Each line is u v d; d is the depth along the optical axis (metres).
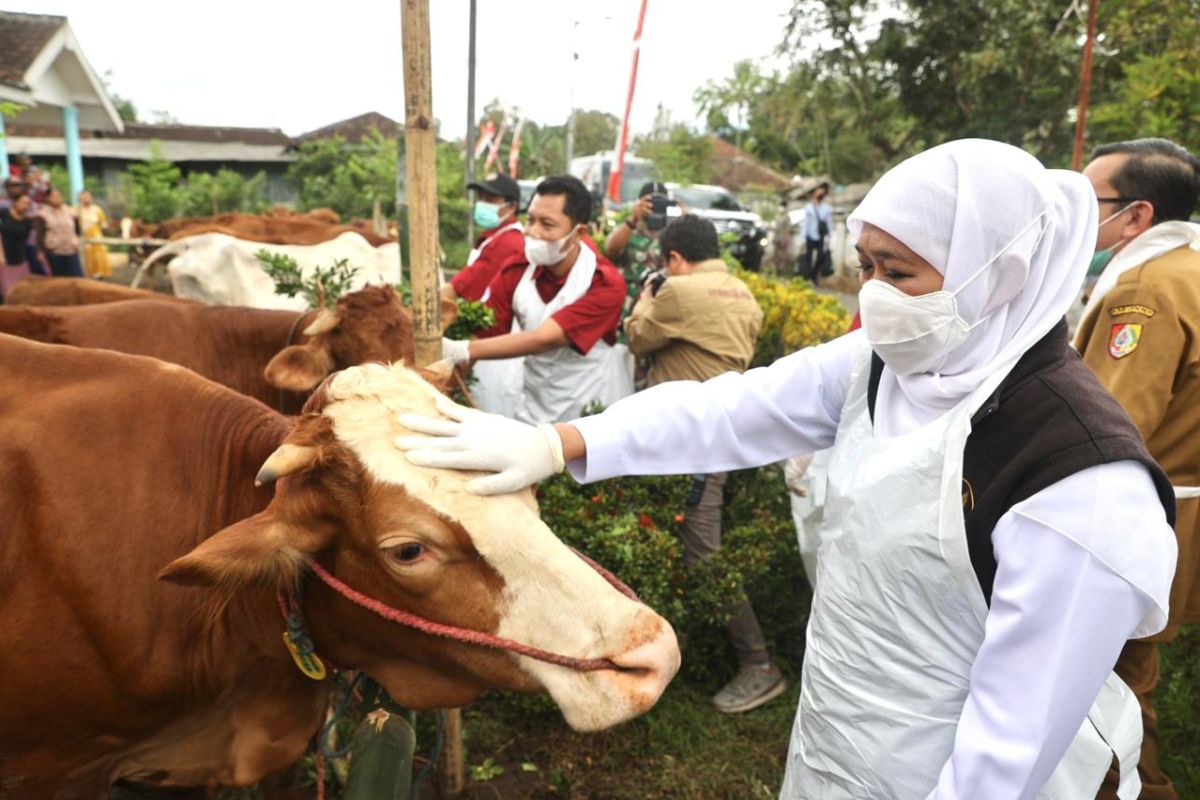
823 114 19.72
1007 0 14.69
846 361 1.94
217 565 1.68
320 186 25.31
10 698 1.95
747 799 3.19
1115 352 2.60
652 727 3.48
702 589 3.50
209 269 6.24
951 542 1.46
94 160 30.41
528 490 1.77
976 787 1.38
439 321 2.65
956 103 17.00
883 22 17.16
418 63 2.46
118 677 1.98
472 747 3.35
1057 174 1.57
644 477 3.58
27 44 13.46
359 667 2.03
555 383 4.20
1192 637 3.68
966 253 1.44
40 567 1.93
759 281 7.24
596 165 18.89
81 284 5.12
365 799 1.98
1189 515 2.67
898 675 1.60
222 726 2.19
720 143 40.78
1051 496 1.35
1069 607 1.33
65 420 2.03
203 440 2.11
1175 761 3.16
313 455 1.71
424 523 1.66
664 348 3.99
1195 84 7.41
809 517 3.60
